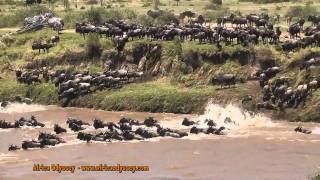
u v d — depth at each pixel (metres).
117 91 179.62
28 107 181.62
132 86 181.12
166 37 192.75
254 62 175.50
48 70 199.12
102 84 182.38
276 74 168.75
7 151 136.62
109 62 194.62
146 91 175.00
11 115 172.38
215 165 122.88
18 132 153.25
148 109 169.62
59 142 141.25
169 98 169.62
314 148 131.62
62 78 188.12
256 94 164.38
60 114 171.75
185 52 184.00
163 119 160.12
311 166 120.50
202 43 187.25
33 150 136.88
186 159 127.06
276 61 173.50
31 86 191.38
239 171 118.94
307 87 158.50
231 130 148.50
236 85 170.75
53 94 185.62
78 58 199.12
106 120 161.88
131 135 143.12
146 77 185.50
